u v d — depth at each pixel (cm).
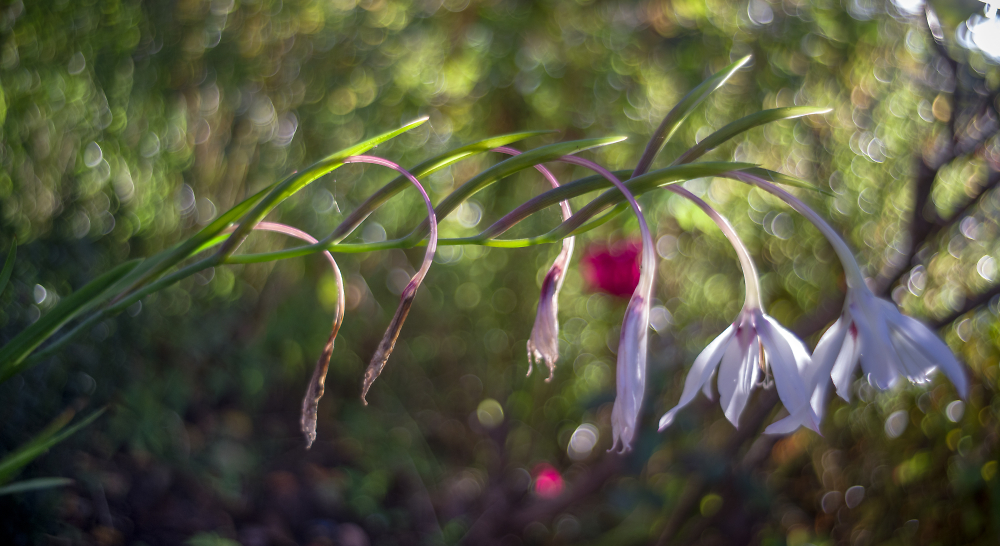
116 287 67
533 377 207
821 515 158
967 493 131
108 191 141
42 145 125
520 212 66
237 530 150
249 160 169
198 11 152
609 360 200
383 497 184
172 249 67
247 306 188
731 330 66
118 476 143
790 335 65
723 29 165
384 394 209
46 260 124
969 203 129
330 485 174
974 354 135
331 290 190
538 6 166
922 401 142
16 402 116
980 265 140
